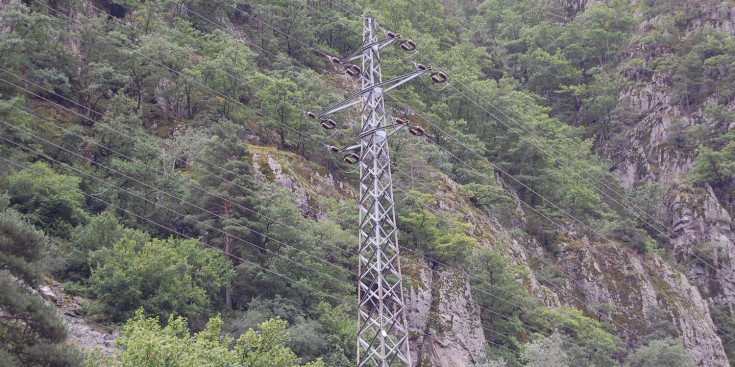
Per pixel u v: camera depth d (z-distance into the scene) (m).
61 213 53.75
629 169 135.12
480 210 81.94
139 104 74.56
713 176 125.31
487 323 64.00
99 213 56.94
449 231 67.94
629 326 84.31
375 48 43.00
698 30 160.00
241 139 74.94
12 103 59.66
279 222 56.47
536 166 103.44
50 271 48.12
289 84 78.00
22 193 52.44
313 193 68.25
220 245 56.19
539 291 74.06
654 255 97.75
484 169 92.75
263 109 78.75
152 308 46.88
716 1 165.25
